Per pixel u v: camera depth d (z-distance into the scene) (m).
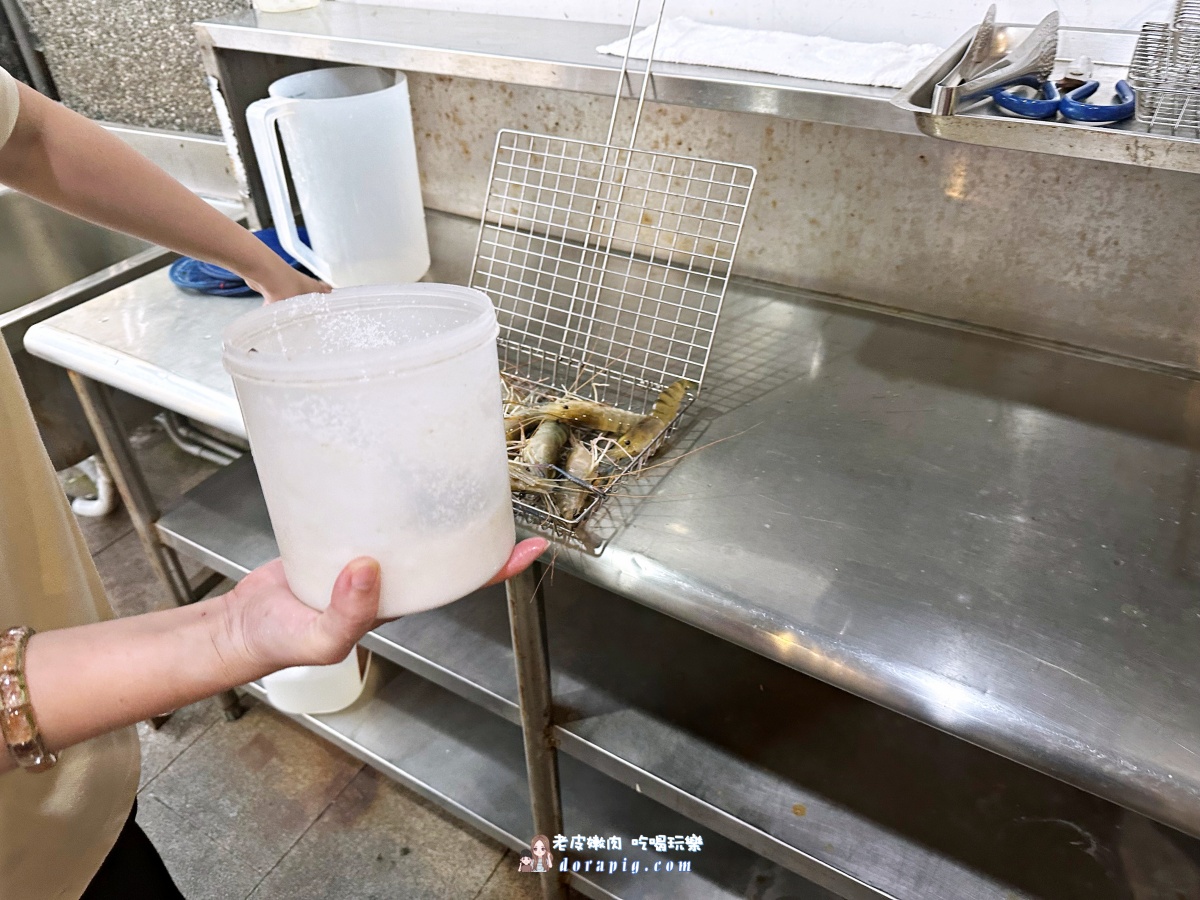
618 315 1.14
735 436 0.96
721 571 0.77
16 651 0.44
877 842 0.96
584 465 0.87
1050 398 1.02
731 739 1.06
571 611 1.26
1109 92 0.81
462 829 1.45
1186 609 0.72
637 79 0.98
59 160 0.62
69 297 1.38
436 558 0.46
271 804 1.49
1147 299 1.03
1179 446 0.93
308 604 0.47
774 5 1.11
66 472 2.15
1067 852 0.95
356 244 1.17
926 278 1.16
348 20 1.32
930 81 0.81
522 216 1.44
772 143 1.16
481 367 0.45
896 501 0.85
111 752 0.73
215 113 1.66
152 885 0.87
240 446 2.17
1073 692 0.65
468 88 1.35
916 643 0.69
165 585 1.54
